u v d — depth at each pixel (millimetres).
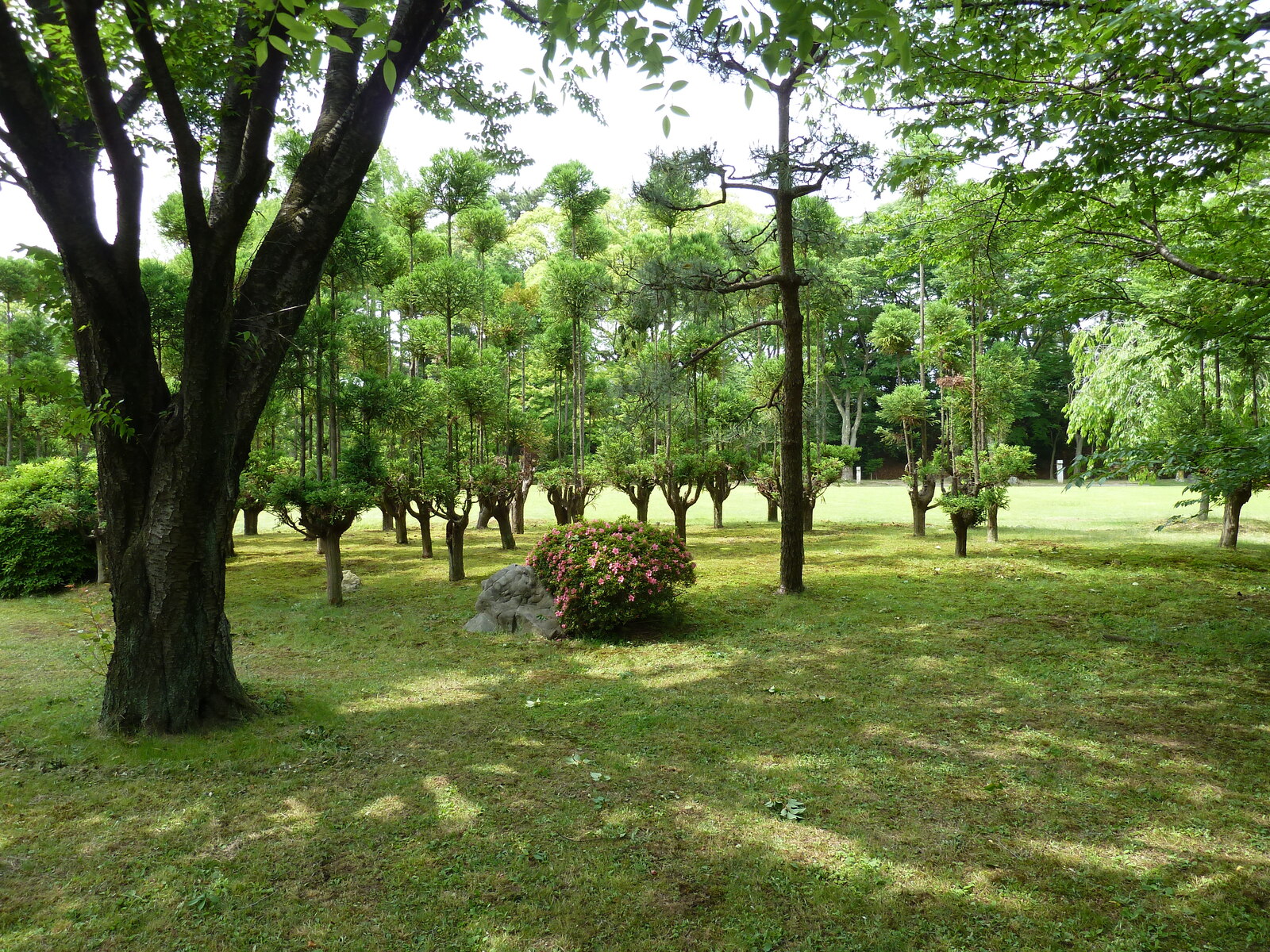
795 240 8570
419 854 2885
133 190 3615
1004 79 5316
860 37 2201
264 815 3217
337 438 9805
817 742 4051
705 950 2309
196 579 4211
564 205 15242
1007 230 7566
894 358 34125
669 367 9195
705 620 7191
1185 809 3184
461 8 4746
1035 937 2354
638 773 3664
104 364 3869
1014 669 5309
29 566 9031
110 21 3674
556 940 2355
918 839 2986
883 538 13375
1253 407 10031
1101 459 5332
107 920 2457
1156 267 7648
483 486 12211
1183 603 7121
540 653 6141
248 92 4023
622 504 22406
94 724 4238
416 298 13633
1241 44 3975
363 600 8414
